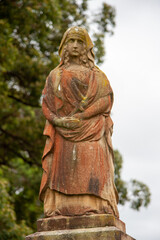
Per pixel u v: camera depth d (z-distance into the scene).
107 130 7.14
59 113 7.16
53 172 6.88
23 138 16.61
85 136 6.93
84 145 6.90
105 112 7.18
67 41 7.46
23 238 14.74
